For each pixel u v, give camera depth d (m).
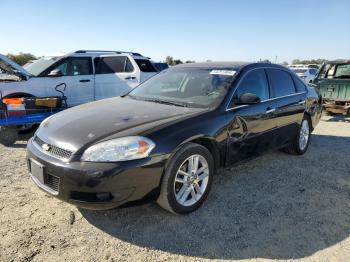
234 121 3.77
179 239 2.93
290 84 5.17
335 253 2.79
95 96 8.19
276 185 4.18
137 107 3.78
